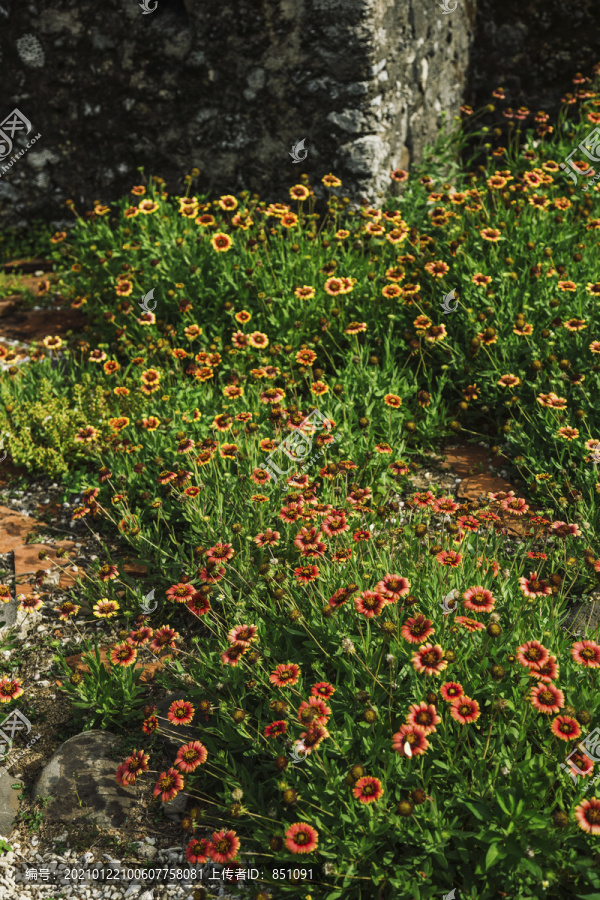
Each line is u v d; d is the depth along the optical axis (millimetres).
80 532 4055
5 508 4273
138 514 3840
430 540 3459
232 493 3686
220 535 3521
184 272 5148
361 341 4848
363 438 3975
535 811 2217
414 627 2434
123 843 2607
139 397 4504
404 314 4840
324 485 3746
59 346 4871
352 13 5500
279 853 2342
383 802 2322
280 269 5109
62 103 6973
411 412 4414
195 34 6203
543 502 3787
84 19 6574
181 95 6496
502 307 4484
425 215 5574
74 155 7148
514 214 5230
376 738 2482
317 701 2406
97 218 6238
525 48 7441
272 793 2615
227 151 6500
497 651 2695
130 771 2492
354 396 4242
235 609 3107
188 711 2582
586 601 3248
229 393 3973
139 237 5582
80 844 2621
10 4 6742
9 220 7523
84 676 3055
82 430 3971
